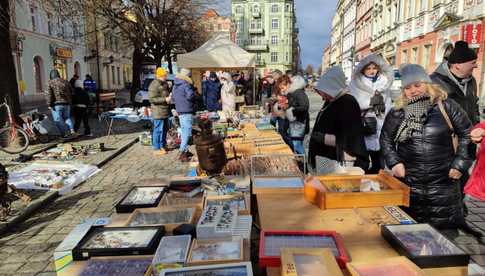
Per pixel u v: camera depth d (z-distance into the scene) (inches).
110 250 75.8
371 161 158.2
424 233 74.7
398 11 1037.2
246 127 257.6
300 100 209.2
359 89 156.3
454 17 644.7
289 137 233.0
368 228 80.7
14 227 153.4
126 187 210.1
